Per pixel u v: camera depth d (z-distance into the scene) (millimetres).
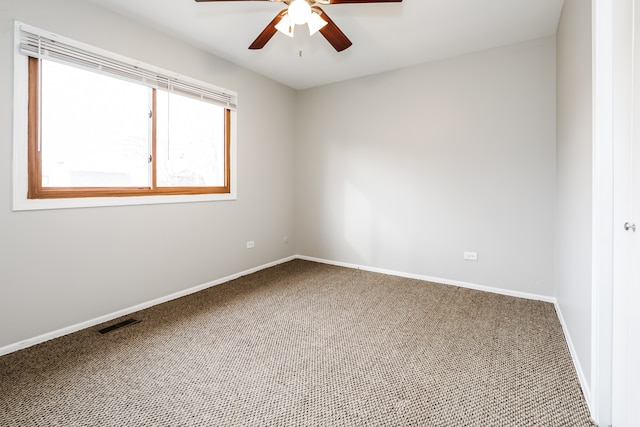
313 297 2951
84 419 1372
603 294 1334
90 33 2268
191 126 3105
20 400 1491
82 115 2307
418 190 3525
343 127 4055
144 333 2209
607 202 1328
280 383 1638
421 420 1368
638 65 1086
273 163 4098
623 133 1235
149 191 2721
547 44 2799
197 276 3141
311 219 4418
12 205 1934
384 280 3500
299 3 1775
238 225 3607
